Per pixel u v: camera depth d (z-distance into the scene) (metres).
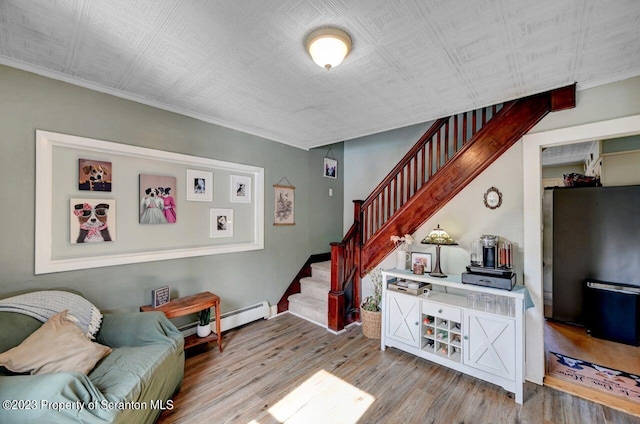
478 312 2.36
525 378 2.40
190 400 2.13
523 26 1.52
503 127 2.61
